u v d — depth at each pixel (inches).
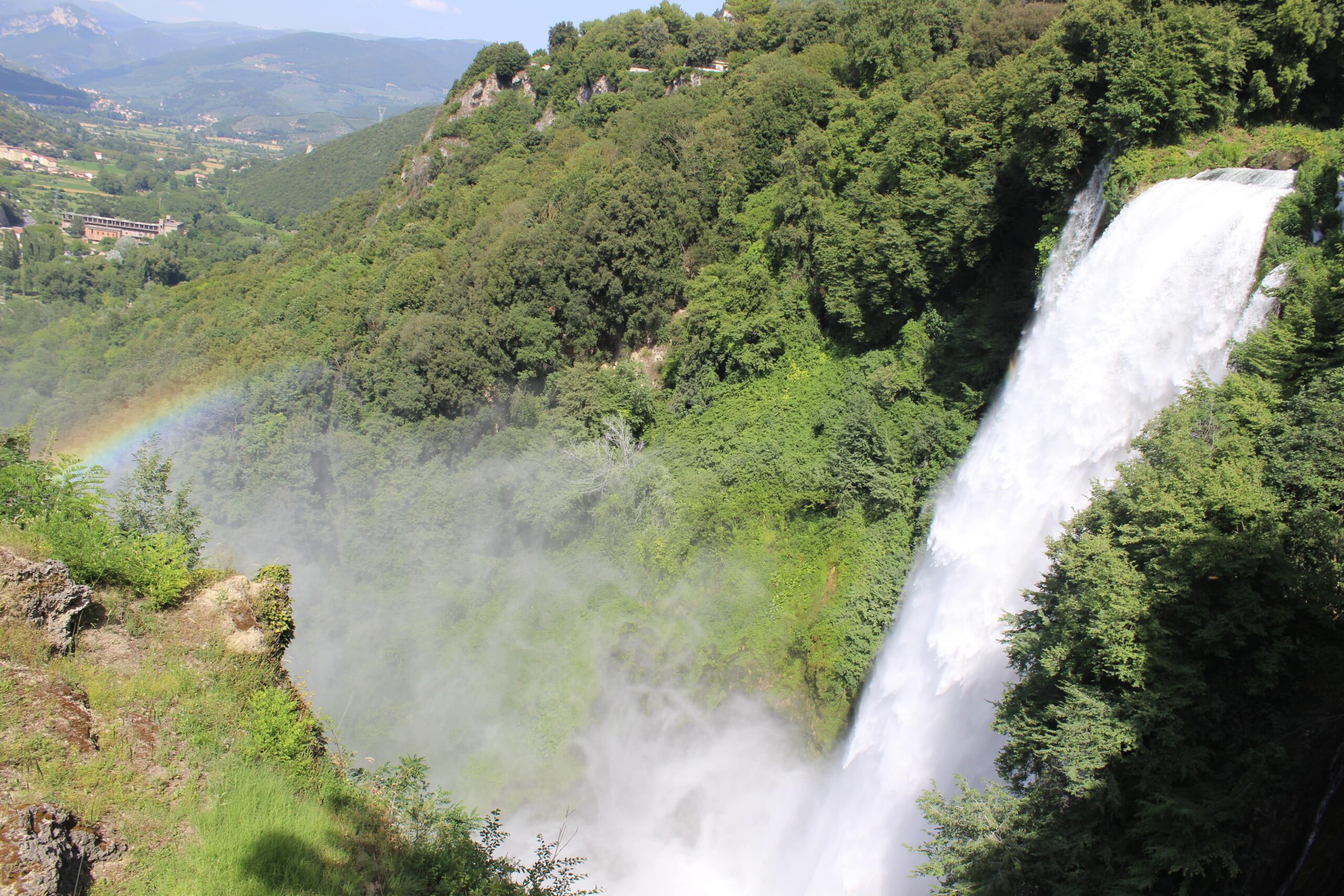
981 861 609.0
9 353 4261.8
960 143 1464.1
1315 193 816.3
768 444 1565.0
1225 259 871.7
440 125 4202.8
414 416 2121.1
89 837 478.6
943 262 1473.9
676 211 2038.6
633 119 2790.4
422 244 3088.1
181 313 3991.1
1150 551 647.1
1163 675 597.6
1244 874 538.0
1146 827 556.4
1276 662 576.4
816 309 1784.0
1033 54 1366.9
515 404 1985.7
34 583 589.9
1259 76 1142.3
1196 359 886.4
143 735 567.2
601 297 2043.6
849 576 1284.4
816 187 1812.3
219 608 693.9
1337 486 609.6
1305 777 547.5
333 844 567.2
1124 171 1127.6
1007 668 901.2
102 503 754.2
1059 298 1144.2
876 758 1077.8
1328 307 733.3
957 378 1405.0
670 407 1897.1
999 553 1045.2
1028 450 1088.8
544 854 702.5
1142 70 1120.2
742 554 1417.3
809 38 2908.5
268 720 624.1
